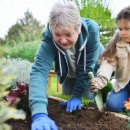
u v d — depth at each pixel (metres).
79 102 2.95
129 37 2.85
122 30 2.80
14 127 2.56
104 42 4.93
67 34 2.37
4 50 1.38
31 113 2.68
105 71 2.95
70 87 3.37
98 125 2.56
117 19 2.80
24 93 2.90
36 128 2.26
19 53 5.41
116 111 3.13
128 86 3.21
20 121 2.69
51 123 2.34
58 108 2.98
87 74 2.98
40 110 2.43
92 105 3.20
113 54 2.97
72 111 2.85
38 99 2.49
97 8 5.16
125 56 2.96
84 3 5.23
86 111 2.84
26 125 2.62
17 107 2.87
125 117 2.72
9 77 1.36
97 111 2.84
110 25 5.09
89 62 2.95
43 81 2.63
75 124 2.58
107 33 5.10
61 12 2.34
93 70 3.05
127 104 2.40
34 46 5.64
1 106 1.35
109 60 2.98
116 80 3.21
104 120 2.64
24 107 2.88
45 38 2.76
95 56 2.97
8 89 3.20
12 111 1.32
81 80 2.98
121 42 2.94
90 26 2.83
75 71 3.09
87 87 3.17
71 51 2.87
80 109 2.88
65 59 2.90
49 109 2.96
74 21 2.35
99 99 2.91
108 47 2.99
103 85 2.93
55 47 2.76
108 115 2.73
